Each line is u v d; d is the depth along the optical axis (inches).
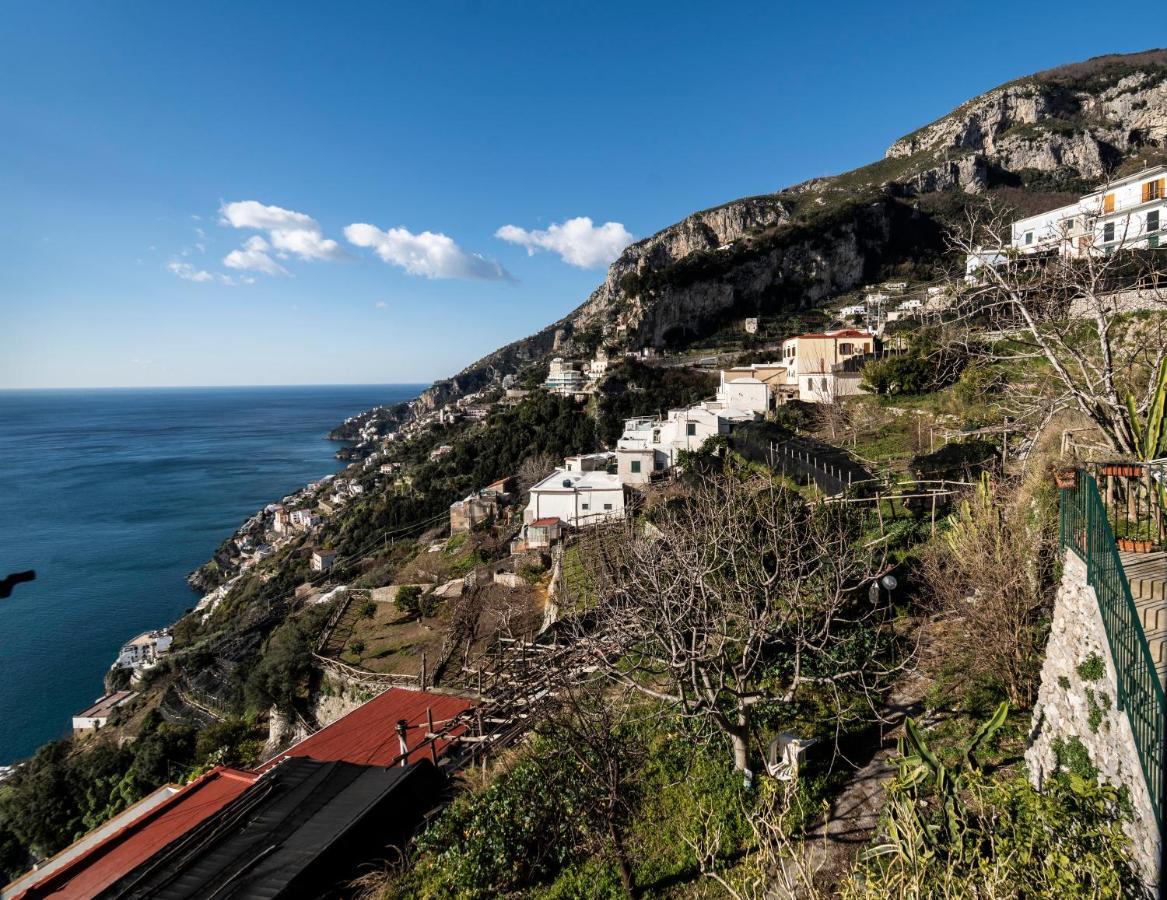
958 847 202.2
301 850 327.0
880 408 1173.7
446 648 879.1
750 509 593.6
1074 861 181.8
